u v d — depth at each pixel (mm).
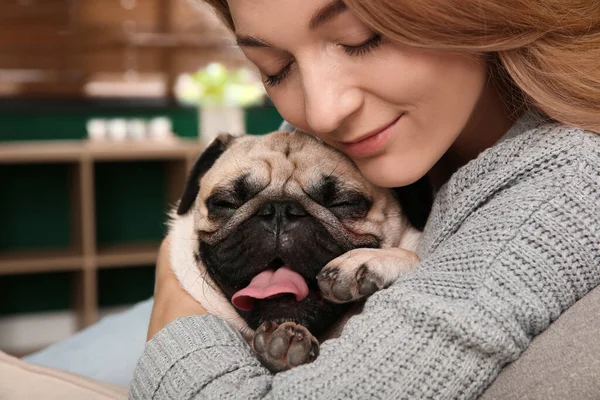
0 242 4688
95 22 4914
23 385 1006
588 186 920
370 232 1294
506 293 855
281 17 961
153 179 4969
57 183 4781
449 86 1012
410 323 858
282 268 1233
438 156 1069
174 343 1005
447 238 1031
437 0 925
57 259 4266
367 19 923
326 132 1039
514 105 1129
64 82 4895
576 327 830
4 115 4789
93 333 1686
